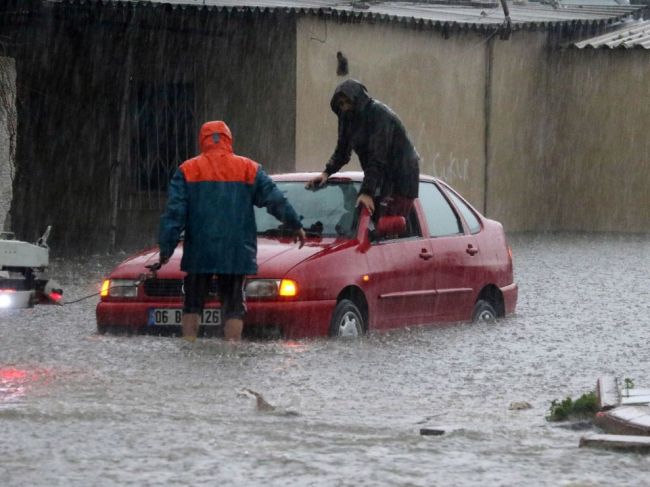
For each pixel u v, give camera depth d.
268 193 27.48
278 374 24.27
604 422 18.94
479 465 15.64
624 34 78.19
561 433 18.66
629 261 53.81
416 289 31.02
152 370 24.30
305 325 27.80
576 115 76.12
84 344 27.45
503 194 73.69
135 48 60.25
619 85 75.38
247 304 27.69
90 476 14.91
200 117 59.72
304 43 58.00
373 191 30.03
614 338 31.03
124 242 60.62
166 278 28.45
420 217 32.00
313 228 30.27
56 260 51.44
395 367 25.70
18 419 18.80
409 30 65.00
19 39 59.25
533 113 75.38
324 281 28.22
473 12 73.94
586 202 76.19
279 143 58.06
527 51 74.56
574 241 66.62
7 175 48.81
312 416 19.98
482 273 33.59
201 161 27.31
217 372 24.20
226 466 15.43
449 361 26.77
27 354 26.16
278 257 28.25
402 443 17.08
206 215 26.95
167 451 16.30
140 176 60.66
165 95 60.38
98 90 60.34
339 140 30.80
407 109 65.38
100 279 43.72
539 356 27.86
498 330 32.00
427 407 21.52
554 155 76.38
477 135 71.31
